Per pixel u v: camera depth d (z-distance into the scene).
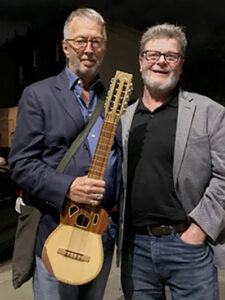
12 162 1.81
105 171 1.91
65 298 1.89
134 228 2.02
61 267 1.72
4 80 6.05
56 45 6.41
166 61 1.92
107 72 7.39
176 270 1.95
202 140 1.87
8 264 3.99
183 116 1.91
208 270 1.94
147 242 1.98
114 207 2.00
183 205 1.91
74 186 1.71
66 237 1.75
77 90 1.86
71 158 1.81
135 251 2.03
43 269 1.86
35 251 1.88
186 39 2.00
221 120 1.88
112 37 7.37
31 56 6.38
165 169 1.93
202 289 1.92
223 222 1.87
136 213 1.99
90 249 1.75
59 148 1.81
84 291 2.03
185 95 1.97
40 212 1.86
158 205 1.94
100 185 1.71
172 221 1.92
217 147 1.86
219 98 6.70
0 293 3.39
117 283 3.54
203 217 1.86
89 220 1.77
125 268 2.09
